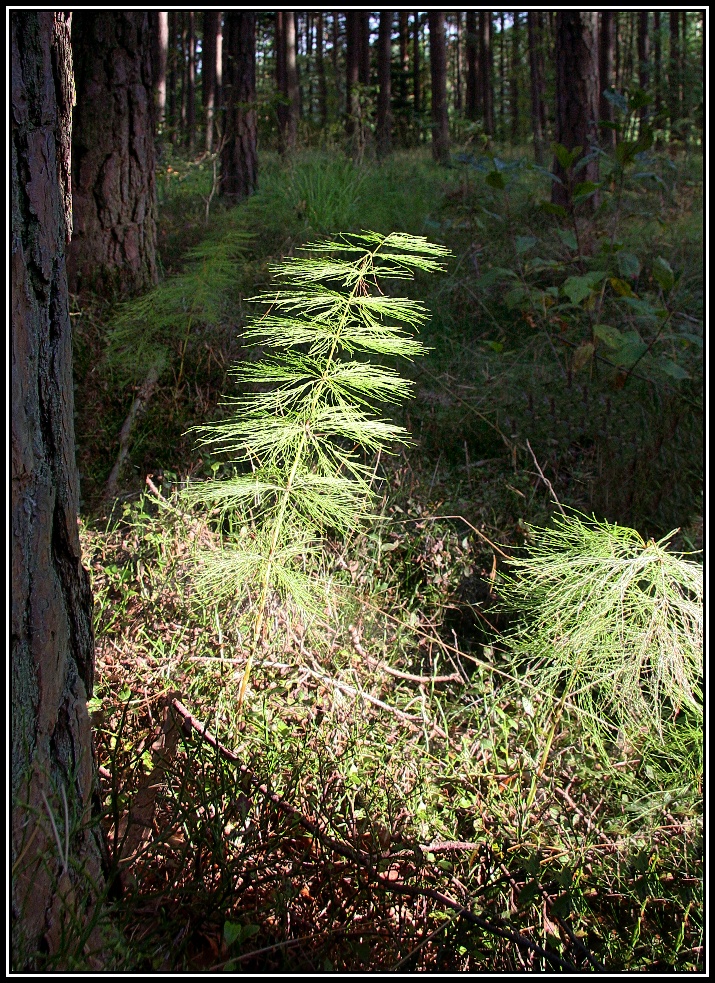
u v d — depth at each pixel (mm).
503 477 4023
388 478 3885
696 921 2018
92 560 3344
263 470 2727
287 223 7031
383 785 2285
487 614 3229
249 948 1862
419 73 25219
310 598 2578
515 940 1822
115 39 5039
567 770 2479
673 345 4742
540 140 13391
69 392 1783
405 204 7684
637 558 2348
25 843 1516
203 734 2229
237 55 8844
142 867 1912
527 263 5547
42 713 1632
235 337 4879
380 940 1900
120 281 5191
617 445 4074
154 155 5414
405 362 4848
